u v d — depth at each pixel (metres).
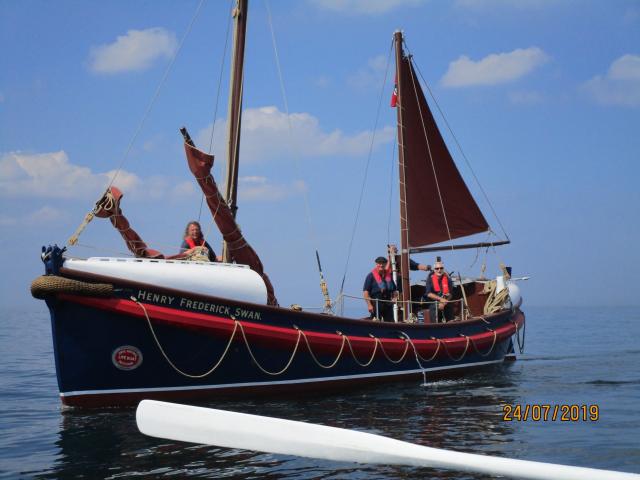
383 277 15.64
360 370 12.85
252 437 7.78
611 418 9.67
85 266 9.96
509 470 6.40
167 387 10.71
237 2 13.56
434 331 14.77
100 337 10.06
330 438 7.39
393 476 6.70
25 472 7.16
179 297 10.49
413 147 18.16
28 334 41.97
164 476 6.88
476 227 18.75
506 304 18.31
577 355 21.22
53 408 11.44
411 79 18.14
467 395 12.02
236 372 11.20
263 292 11.37
